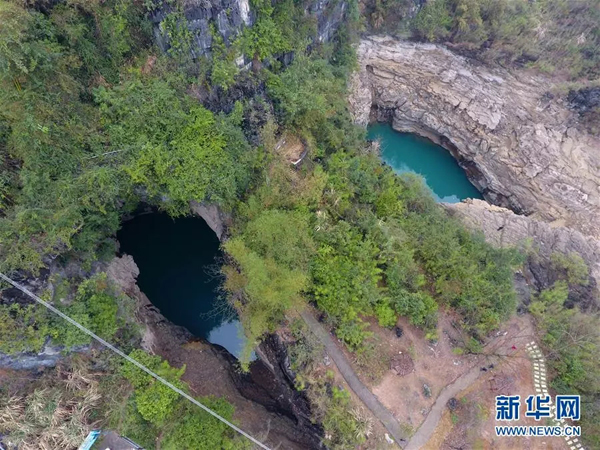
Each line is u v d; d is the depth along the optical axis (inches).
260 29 808.9
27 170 661.3
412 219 938.1
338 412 698.2
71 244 713.0
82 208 711.1
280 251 739.4
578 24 1406.3
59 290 678.5
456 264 863.1
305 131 924.0
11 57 592.7
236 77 814.5
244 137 858.1
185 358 898.7
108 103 746.2
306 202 838.5
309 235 802.8
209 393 848.3
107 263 846.5
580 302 1039.6
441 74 1476.4
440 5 1424.7
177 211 860.6
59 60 672.4
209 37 750.5
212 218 931.3
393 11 1461.6
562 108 1413.6
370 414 734.5
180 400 701.3
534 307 926.4
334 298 749.3
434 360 808.9
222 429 677.9
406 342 804.0
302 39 948.0
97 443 661.3
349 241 813.9
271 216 771.4
